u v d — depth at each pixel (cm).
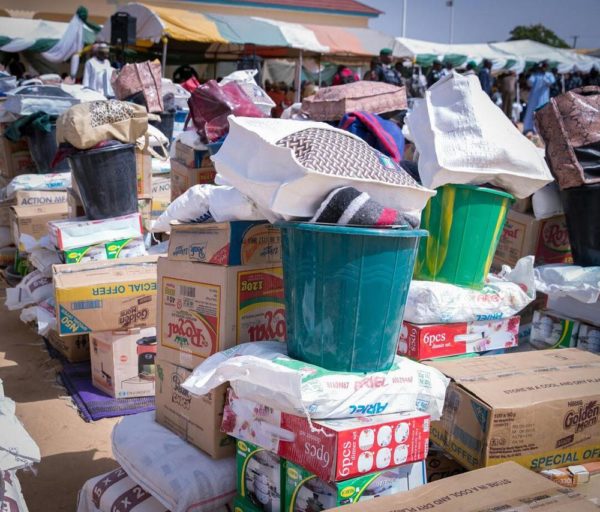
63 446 355
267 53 1828
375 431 204
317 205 215
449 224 306
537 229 415
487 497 186
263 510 229
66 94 633
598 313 352
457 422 240
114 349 402
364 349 219
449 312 288
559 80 2092
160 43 1714
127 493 262
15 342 507
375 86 545
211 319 257
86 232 461
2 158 673
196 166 496
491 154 308
